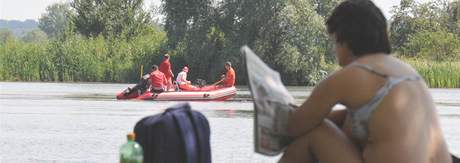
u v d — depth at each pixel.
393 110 4.48
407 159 4.47
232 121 17.30
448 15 73.44
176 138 4.82
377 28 4.73
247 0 54.88
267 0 53.81
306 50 52.88
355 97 4.56
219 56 56.34
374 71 4.57
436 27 70.62
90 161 10.25
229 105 24.20
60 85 44.56
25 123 16.41
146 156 4.83
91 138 13.33
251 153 11.20
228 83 28.20
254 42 54.75
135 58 57.41
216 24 56.69
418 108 4.54
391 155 4.48
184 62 58.53
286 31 53.19
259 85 4.75
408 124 4.48
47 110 20.69
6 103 24.09
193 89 27.50
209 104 24.80
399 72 4.59
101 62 55.78
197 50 56.78
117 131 14.69
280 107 4.84
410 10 71.38
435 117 4.67
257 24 54.69
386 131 4.50
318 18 52.78
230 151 11.42
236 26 56.03
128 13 81.56
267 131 4.75
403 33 71.31
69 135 13.80
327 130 4.73
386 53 4.79
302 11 52.72
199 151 4.93
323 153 4.70
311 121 4.72
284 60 52.72
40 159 10.41
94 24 81.44
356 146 4.71
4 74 54.34
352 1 4.82
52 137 13.41
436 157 4.66
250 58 4.81
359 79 4.55
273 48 54.44
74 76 55.31
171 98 26.67
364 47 4.72
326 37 52.94
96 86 43.16
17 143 12.39
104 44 57.38
